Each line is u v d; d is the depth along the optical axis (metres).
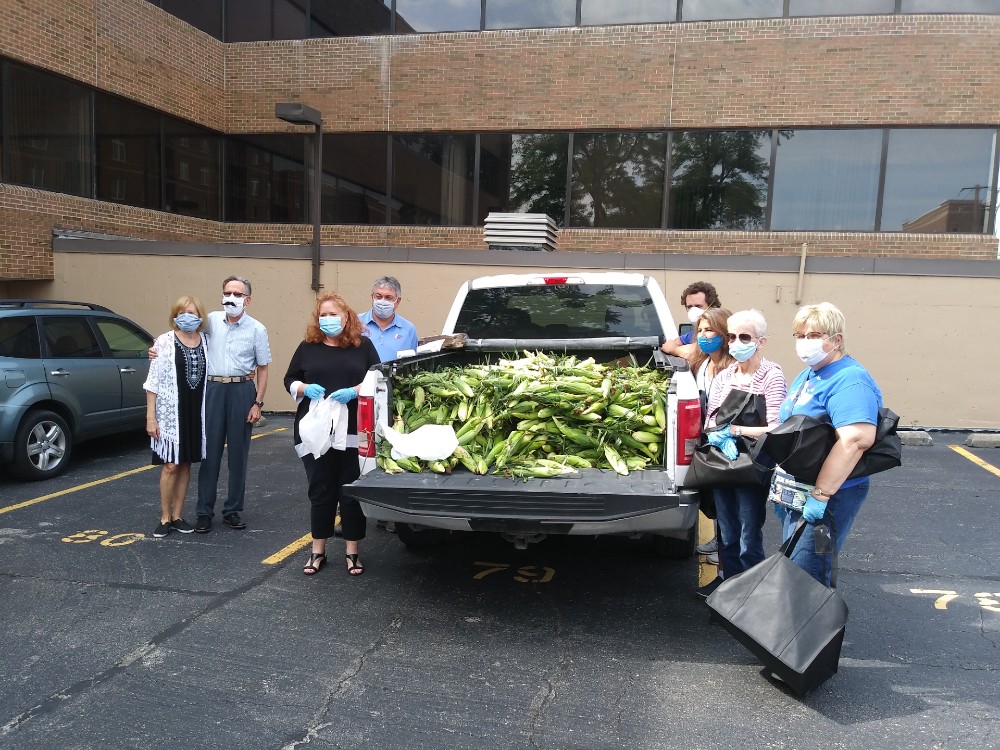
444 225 13.97
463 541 5.80
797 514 3.62
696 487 3.97
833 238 12.52
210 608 4.43
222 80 14.71
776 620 3.37
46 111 11.52
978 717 3.30
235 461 5.95
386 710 3.35
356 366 4.97
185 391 5.61
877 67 12.13
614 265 10.40
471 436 4.39
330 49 14.20
